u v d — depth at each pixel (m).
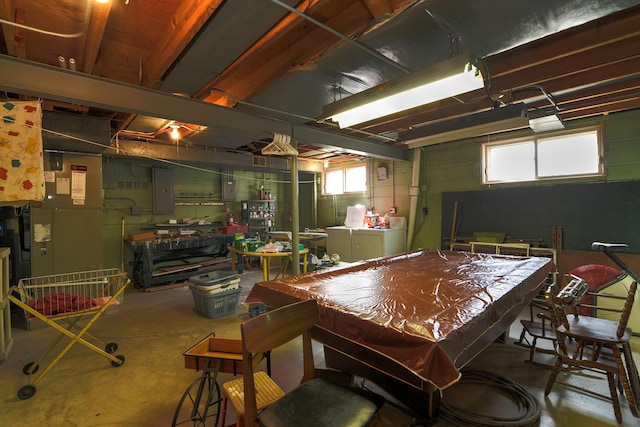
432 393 1.93
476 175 5.06
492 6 1.80
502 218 4.72
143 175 6.01
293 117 3.80
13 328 3.60
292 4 1.81
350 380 1.63
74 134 3.65
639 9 2.03
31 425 1.97
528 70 2.83
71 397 2.25
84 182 4.01
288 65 2.61
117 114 3.88
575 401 2.16
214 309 3.83
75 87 2.37
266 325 1.38
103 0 1.68
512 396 2.21
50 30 2.22
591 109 3.74
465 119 3.65
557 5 1.76
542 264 3.11
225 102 3.48
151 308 4.23
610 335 2.04
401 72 2.68
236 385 1.70
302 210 8.09
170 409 2.12
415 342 1.41
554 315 2.27
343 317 1.74
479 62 1.93
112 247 5.69
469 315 1.67
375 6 1.83
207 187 6.82
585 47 2.26
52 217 3.83
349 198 7.12
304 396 1.39
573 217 4.14
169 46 2.23
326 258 4.21
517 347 2.96
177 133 4.43
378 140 5.22
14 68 2.14
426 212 5.69
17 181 2.34
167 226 6.10
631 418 1.97
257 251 4.19
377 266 3.14
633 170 3.79
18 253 4.38
